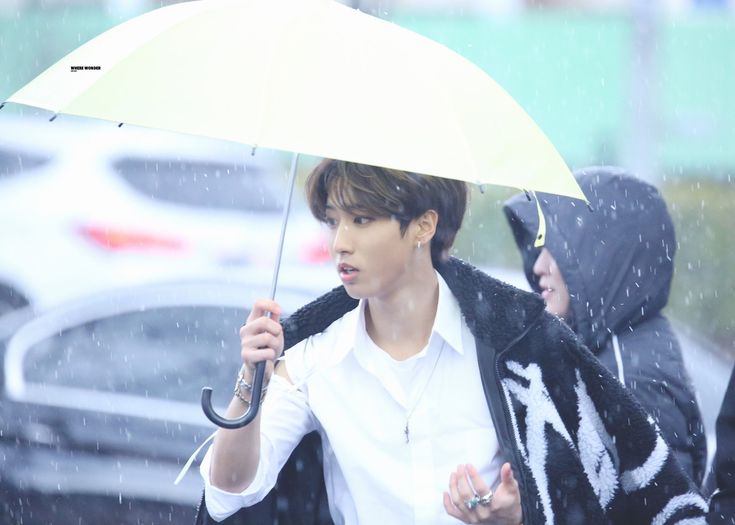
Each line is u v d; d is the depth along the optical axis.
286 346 10.23
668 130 53.47
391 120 8.91
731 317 37.66
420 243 9.66
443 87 9.29
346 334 10.00
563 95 55.09
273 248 28.80
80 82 9.16
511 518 9.47
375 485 9.84
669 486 10.16
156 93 8.92
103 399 19.44
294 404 10.09
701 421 12.46
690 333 36.72
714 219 40.91
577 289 12.80
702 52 53.03
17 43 57.41
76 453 19.25
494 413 9.78
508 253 41.41
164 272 28.31
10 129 33.28
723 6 53.03
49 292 28.84
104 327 20.17
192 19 9.38
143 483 18.94
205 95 8.87
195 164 31.61
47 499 19.22
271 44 9.18
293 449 10.24
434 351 9.92
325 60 9.12
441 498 9.76
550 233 12.97
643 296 12.84
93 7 57.22
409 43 9.55
